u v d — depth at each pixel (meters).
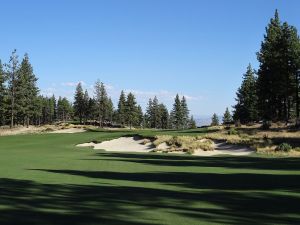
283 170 24.52
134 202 12.62
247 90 96.44
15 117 106.38
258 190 15.62
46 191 14.82
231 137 50.47
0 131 84.44
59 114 179.12
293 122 61.75
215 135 52.66
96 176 20.55
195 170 24.48
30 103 106.31
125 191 15.09
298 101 66.00
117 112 165.88
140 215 10.69
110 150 49.28
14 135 75.12
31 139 65.81
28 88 109.06
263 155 39.53
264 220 10.23
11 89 94.44
